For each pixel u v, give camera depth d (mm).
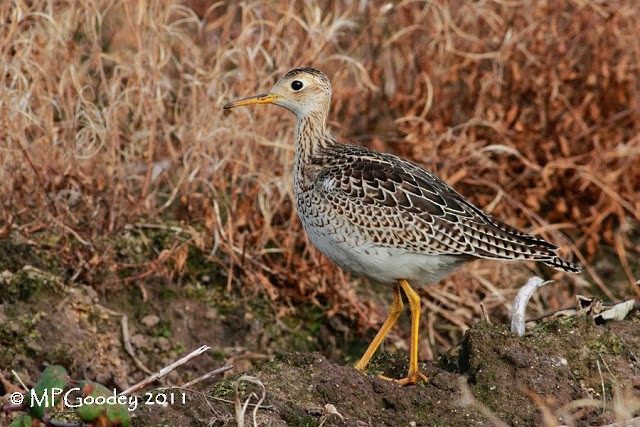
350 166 9688
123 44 14586
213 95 12906
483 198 13859
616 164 14094
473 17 14398
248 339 12000
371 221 9359
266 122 12891
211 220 12484
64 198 12195
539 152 14086
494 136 14016
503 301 12945
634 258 13867
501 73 13844
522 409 8273
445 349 12648
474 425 8109
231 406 8086
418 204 9367
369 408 8391
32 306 11102
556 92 13742
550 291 13430
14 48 12133
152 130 12375
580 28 14211
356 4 14922
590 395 8477
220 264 12555
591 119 14234
